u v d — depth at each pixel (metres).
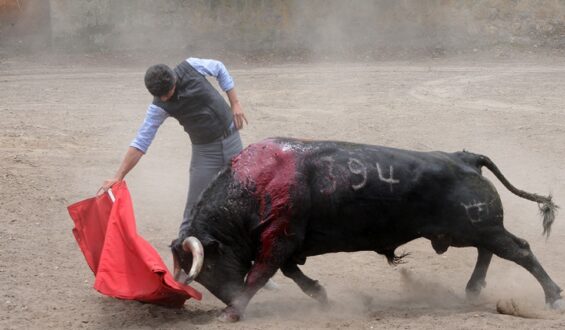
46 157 22.98
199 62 12.18
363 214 11.34
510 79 38.78
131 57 51.50
